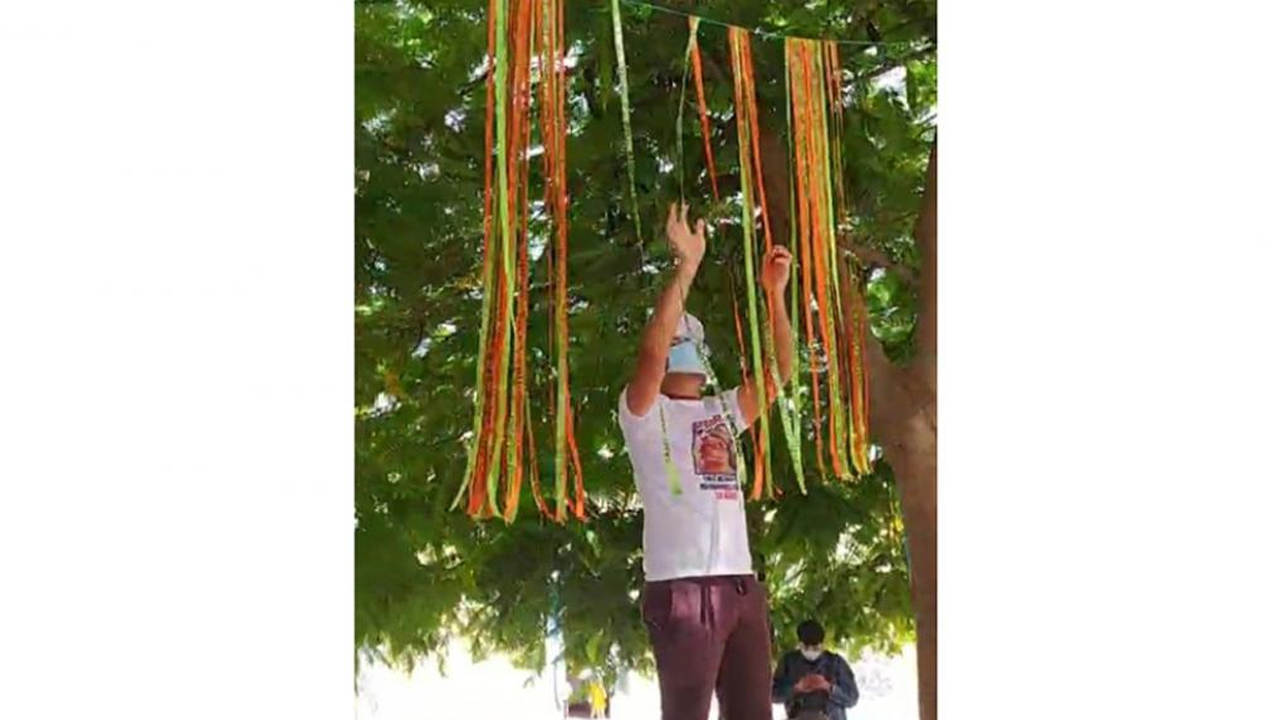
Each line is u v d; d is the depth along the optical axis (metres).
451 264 3.48
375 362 3.47
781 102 3.77
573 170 3.55
